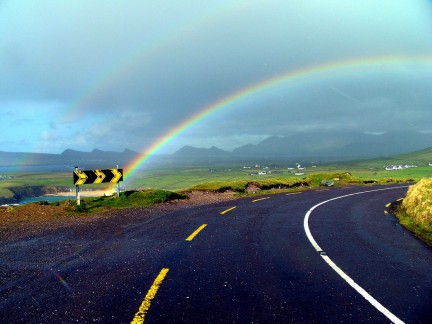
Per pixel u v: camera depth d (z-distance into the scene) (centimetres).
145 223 1328
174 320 486
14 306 537
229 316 500
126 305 538
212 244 976
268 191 2984
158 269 731
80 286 625
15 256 838
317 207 1870
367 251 909
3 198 8650
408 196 1833
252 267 752
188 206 1888
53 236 1080
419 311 523
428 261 815
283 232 1164
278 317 498
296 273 712
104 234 1112
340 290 612
